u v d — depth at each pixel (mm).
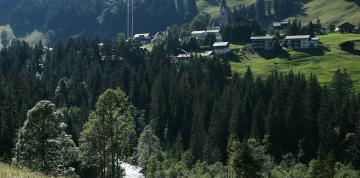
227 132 153250
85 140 59938
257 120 155625
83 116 151625
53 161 58000
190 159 137125
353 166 130500
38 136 58188
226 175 115188
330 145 138750
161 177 113875
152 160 119438
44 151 58000
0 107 106812
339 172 112625
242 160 83062
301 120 148750
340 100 160375
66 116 111750
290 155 134500
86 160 61531
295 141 146625
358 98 159125
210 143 143250
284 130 148250
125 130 60594
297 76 183000
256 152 86688
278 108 152500
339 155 136500
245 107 163375
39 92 151125
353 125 145375
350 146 136750
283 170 115562
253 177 83062
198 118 160375
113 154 61688
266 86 178000
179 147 148125
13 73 181625
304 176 113312
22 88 152875
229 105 162250
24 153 57531
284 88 168250
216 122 152875
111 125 59312
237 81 187750
